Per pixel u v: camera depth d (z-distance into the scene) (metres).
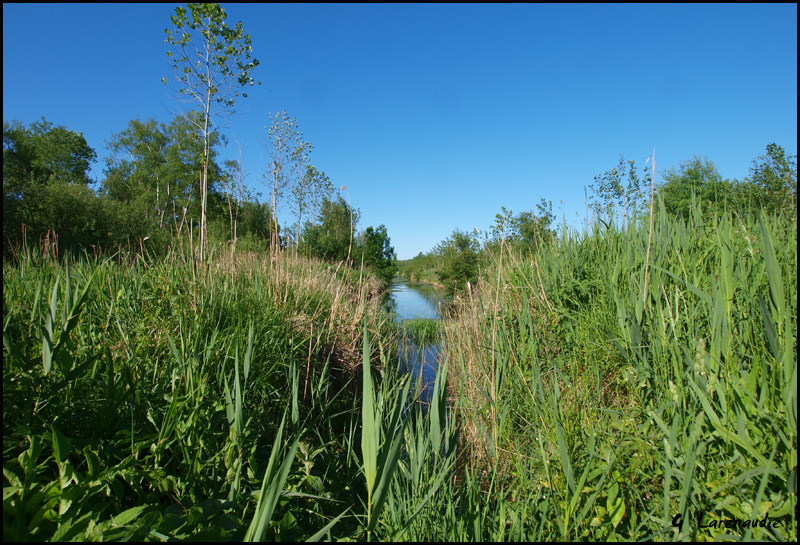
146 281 4.13
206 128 6.60
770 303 2.46
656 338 2.81
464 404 3.76
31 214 11.16
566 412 2.87
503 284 5.06
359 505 2.87
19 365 2.06
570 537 1.98
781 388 1.96
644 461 2.25
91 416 2.26
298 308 5.89
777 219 3.60
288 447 2.91
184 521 1.85
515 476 2.71
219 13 6.36
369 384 1.85
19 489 1.57
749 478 1.83
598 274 4.13
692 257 3.39
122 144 28.62
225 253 6.39
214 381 3.21
